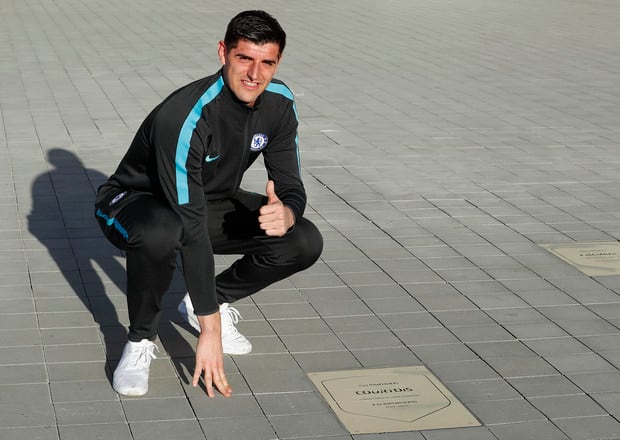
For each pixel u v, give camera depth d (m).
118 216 3.98
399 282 5.41
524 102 10.38
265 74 3.76
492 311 5.05
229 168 4.02
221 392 3.94
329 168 7.69
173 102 3.81
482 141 8.69
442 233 6.26
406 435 3.79
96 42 13.29
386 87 10.90
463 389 4.20
